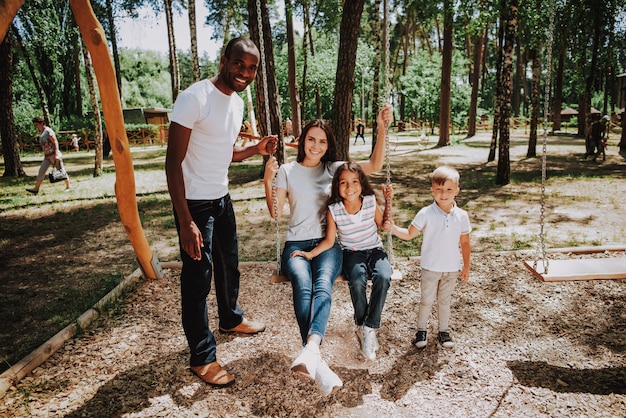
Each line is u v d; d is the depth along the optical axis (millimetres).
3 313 4168
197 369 3000
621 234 6082
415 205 8383
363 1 8156
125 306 4242
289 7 16828
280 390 2895
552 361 3146
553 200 8445
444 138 21781
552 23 3354
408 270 4922
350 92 8531
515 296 4219
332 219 3035
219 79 2865
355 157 17391
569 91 51406
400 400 2764
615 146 19062
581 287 4379
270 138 3412
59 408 2744
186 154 2877
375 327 2967
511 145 20969
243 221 7637
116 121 4027
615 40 18484
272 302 4258
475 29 13562
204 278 2938
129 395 2869
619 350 3256
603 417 2535
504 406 2672
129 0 19688
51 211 8836
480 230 6582
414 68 30844
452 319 3816
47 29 15203
